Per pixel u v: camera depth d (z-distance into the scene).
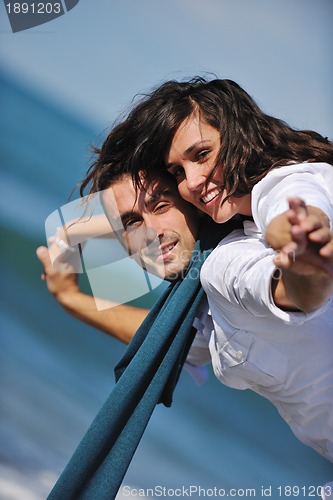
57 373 6.99
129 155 3.60
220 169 3.32
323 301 2.40
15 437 6.04
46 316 7.59
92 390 6.89
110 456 3.42
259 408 6.97
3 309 7.52
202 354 4.41
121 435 3.43
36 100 8.30
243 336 3.23
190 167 3.35
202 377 4.50
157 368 3.47
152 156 3.49
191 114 3.37
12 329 7.34
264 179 2.97
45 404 6.53
